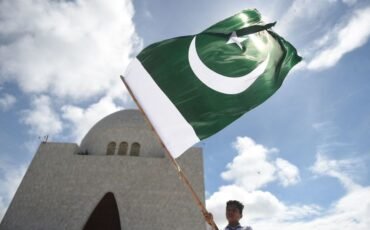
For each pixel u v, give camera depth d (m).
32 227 18.80
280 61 6.58
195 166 22.67
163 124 5.46
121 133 26.50
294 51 6.88
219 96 5.79
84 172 21.94
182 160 23.03
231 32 6.74
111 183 21.30
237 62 6.29
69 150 23.42
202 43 6.50
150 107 5.65
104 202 20.47
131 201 20.36
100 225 19.66
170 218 19.58
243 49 6.52
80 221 19.30
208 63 6.21
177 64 6.17
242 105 5.75
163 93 5.84
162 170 22.25
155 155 25.03
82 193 20.69
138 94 5.80
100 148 25.86
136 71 6.12
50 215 19.45
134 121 27.78
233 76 6.09
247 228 3.91
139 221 19.38
